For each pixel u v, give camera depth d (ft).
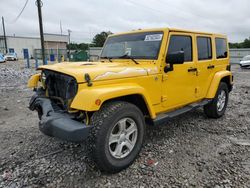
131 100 11.77
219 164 11.21
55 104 11.40
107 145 9.86
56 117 10.02
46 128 9.99
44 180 9.90
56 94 11.77
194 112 20.18
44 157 11.84
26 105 22.91
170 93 13.48
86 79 9.75
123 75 10.91
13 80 42.01
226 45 19.72
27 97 26.66
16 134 15.03
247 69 79.00
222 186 9.48
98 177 10.17
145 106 11.76
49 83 12.01
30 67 75.82
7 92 29.76
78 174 10.37
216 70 17.97
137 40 13.99
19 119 18.34
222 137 14.60
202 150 12.74
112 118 9.83
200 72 15.88
